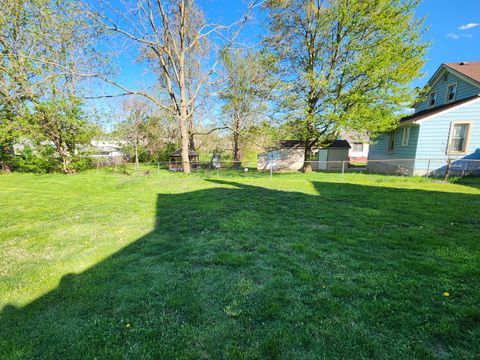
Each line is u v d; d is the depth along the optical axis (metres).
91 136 15.09
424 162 11.90
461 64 13.71
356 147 27.28
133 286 2.57
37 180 11.49
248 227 4.41
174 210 5.74
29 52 12.13
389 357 1.67
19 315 2.14
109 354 1.74
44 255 3.33
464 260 3.02
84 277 2.75
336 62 12.59
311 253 3.29
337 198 6.88
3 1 11.05
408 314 2.07
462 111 11.02
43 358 1.71
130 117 19.77
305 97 13.03
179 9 13.30
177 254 3.32
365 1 10.80
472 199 6.59
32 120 13.04
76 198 7.35
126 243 3.74
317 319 2.04
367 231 4.13
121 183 10.32
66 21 10.67
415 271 2.78
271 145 17.27
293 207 5.86
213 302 2.29
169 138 24.31
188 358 1.70
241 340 1.84
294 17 12.63
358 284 2.53
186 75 19.19
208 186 9.45
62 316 2.13
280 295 2.37
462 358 1.66
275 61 13.38
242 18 13.07
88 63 12.38
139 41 12.56
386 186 8.95
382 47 11.06
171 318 2.10
